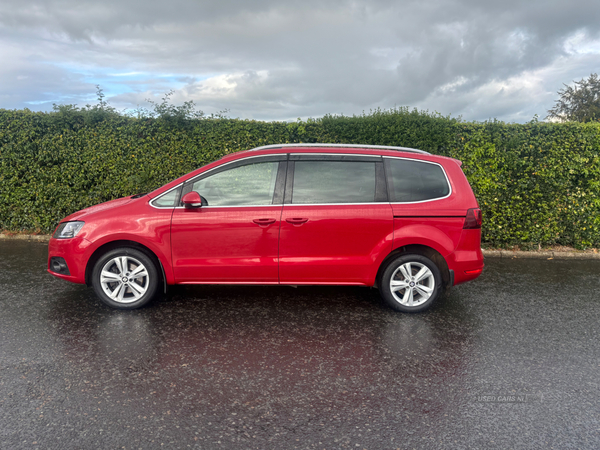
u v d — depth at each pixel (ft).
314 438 8.16
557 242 28.02
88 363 11.04
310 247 14.80
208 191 15.01
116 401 9.28
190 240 14.75
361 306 15.98
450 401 9.57
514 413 9.14
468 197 15.10
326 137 27.40
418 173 15.24
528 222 26.86
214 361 11.33
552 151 26.18
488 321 14.83
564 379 10.75
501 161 26.30
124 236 14.70
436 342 12.87
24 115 28.48
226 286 18.17
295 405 9.30
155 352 11.78
